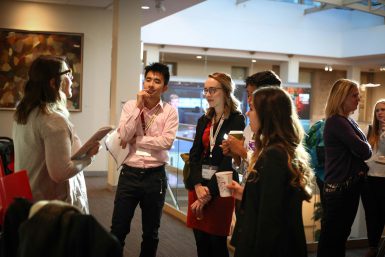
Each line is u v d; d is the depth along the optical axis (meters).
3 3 7.76
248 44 13.27
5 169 2.83
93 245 1.39
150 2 7.41
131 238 4.60
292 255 1.87
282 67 14.38
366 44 13.31
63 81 2.37
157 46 12.70
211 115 3.00
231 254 4.07
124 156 3.14
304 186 1.92
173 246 4.40
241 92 12.91
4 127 7.84
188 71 13.81
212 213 2.83
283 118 1.95
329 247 3.14
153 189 3.13
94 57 8.24
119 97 7.01
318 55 14.04
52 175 2.20
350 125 3.12
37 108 2.24
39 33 7.91
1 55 7.77
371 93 16.66
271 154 1.89
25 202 1.60
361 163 3.14
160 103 3.23
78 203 2.47
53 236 1.42
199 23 12.72
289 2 13.70
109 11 8.29
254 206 1.91
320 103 16.19
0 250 1.59
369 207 4.05
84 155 2.38
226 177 2.37
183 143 5.31
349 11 14.33
